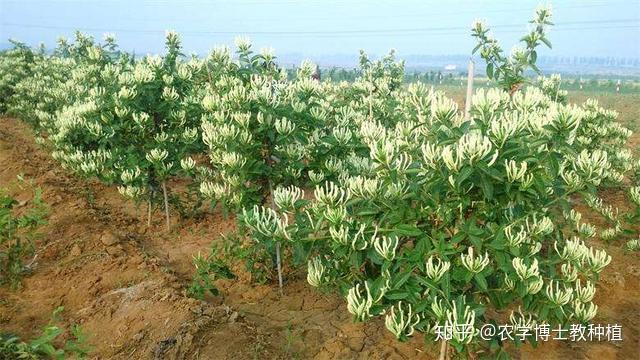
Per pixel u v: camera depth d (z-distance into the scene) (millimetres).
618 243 7426
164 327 4598
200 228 7953
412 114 4375
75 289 5602
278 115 5156
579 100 29125
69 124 8148
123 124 7059
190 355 4258
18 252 5777
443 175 3191
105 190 9891
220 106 5719
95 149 8633
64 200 8266
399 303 3473
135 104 7012
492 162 3006
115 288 5602
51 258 6293
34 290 5621
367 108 9008
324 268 4152
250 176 5414
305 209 4371
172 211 8609
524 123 3334
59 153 9617
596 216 8492
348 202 3697
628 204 8828
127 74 7336
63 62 15203
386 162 3396
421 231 3488
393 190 3543
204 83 8016
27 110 14781
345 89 11078
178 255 7027
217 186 5996
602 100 29500
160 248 7297
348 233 3611
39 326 4941
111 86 7551
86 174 7688
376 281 3555
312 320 5250
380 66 11750
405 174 3535
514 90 5273
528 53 5316
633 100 29172
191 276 6316
